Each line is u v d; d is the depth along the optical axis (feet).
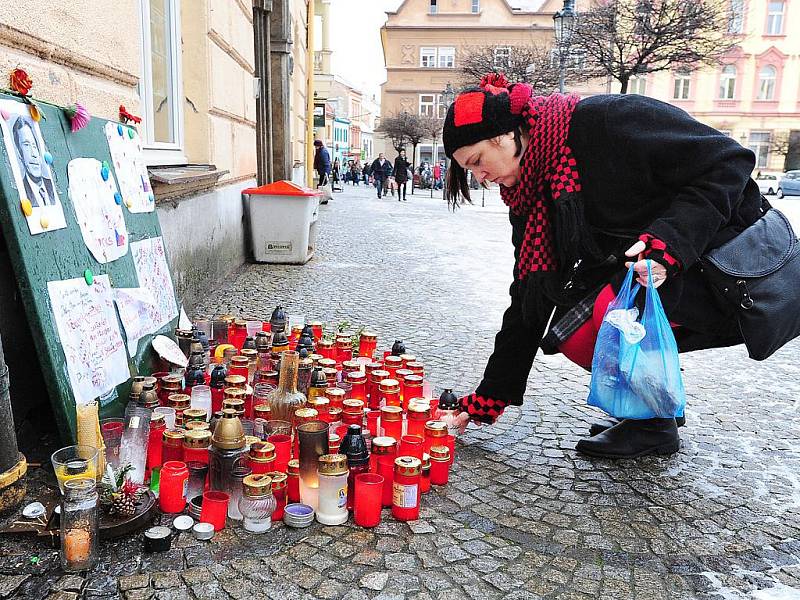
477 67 104.22
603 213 8.24
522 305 9.05
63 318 7.93
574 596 6.45
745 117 143.33
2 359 6.84
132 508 6.98
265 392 9.62
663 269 7.66
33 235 7.61
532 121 8.25
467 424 10.30
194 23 18.74
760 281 7.95
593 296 8.82
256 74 33.76
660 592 6.58
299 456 7.74
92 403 7.87
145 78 15.39
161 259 11.94
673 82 142.92
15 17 8.34
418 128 154.81
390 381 9.71
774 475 9.33
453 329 17.17
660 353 8.03
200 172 17.15
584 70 75.46
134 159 11.51
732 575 6.92
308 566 6.66
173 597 6.05
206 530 6.98
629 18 68.13
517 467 9.26
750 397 12.69
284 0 35.91
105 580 6.22
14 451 7.04
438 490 8.46
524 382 9.87
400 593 6.33
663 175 7.89
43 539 6.66
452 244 36.68
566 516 7.98
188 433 7.86
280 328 13.05
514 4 197.16
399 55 185.88
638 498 8.50
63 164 8.70
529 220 8.72
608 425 10.57
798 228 50.62
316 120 92.58
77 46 10.28
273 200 25.49
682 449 10.10
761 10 138.51
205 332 12.59
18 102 7.79
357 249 32.60
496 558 7.02
